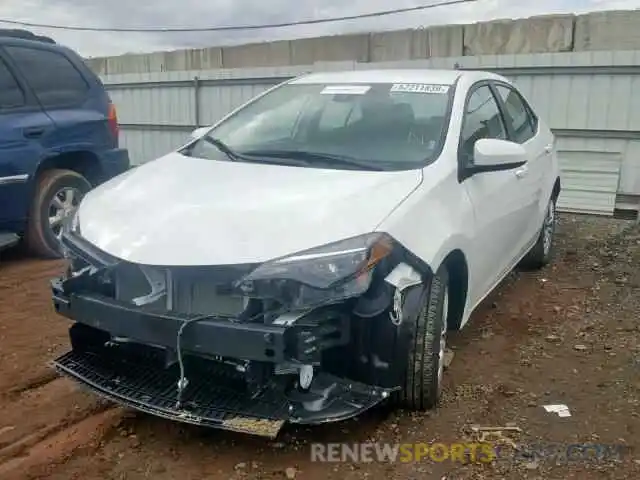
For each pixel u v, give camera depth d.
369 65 11.59
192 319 2.82
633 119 9.47
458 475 2.97
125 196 3.51
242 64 14.52
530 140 5.50
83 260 3.26
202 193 3.38
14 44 6.36
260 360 2.75
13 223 6.12
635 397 3.74
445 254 3.35
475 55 11.59
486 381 3.92
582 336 4.67
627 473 3.00
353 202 3.18
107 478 2.92
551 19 11.09
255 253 2.87
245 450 3.14
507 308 5.25
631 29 10.54
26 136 6.11
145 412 3.27
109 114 7.06
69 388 3.75
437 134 3.93
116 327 2.99
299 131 4.18
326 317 2.89
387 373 3.06
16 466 2.99
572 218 9.47
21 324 4.72
